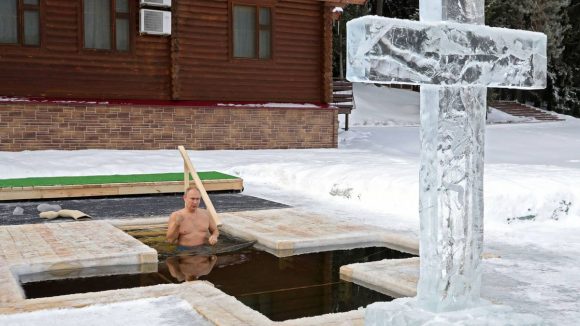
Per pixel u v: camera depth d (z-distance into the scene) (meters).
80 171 10.62
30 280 4.32
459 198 2.42
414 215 7.24
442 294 2.40
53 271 4.43
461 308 2.43
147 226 6.44
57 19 13.78
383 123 29.58
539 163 14.51
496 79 2.30
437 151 2.38
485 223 6.52
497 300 3.77
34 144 13.17
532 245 5.57
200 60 15.51
